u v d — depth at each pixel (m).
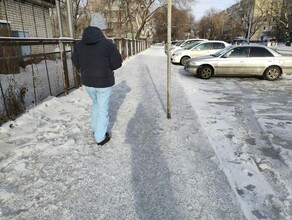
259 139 4.04
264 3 58.22
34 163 3.12
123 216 2.28
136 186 2.70
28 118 4.66
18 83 6.02
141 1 35.59
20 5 14.40
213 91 7.61
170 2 4.22
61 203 2.42
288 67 9.66
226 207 2.40
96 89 3.36
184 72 11.80
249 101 6.43
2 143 3.62
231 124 4.69
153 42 86.06
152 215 2.29
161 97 6.55
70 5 7.39
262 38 67.75
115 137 3.94
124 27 32.81
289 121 4.90
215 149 3.60
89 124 4.48
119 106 5.70
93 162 3.18
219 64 9.76
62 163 3.14
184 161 3.23
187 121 4.71
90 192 2.59
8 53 5.02
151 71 11.94
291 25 50.53
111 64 3.31
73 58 3.49
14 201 2.44
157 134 4.08
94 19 3.36
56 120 4.68
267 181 2.86
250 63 9.67
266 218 2.28
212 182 2.78
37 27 16.52
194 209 2.37
